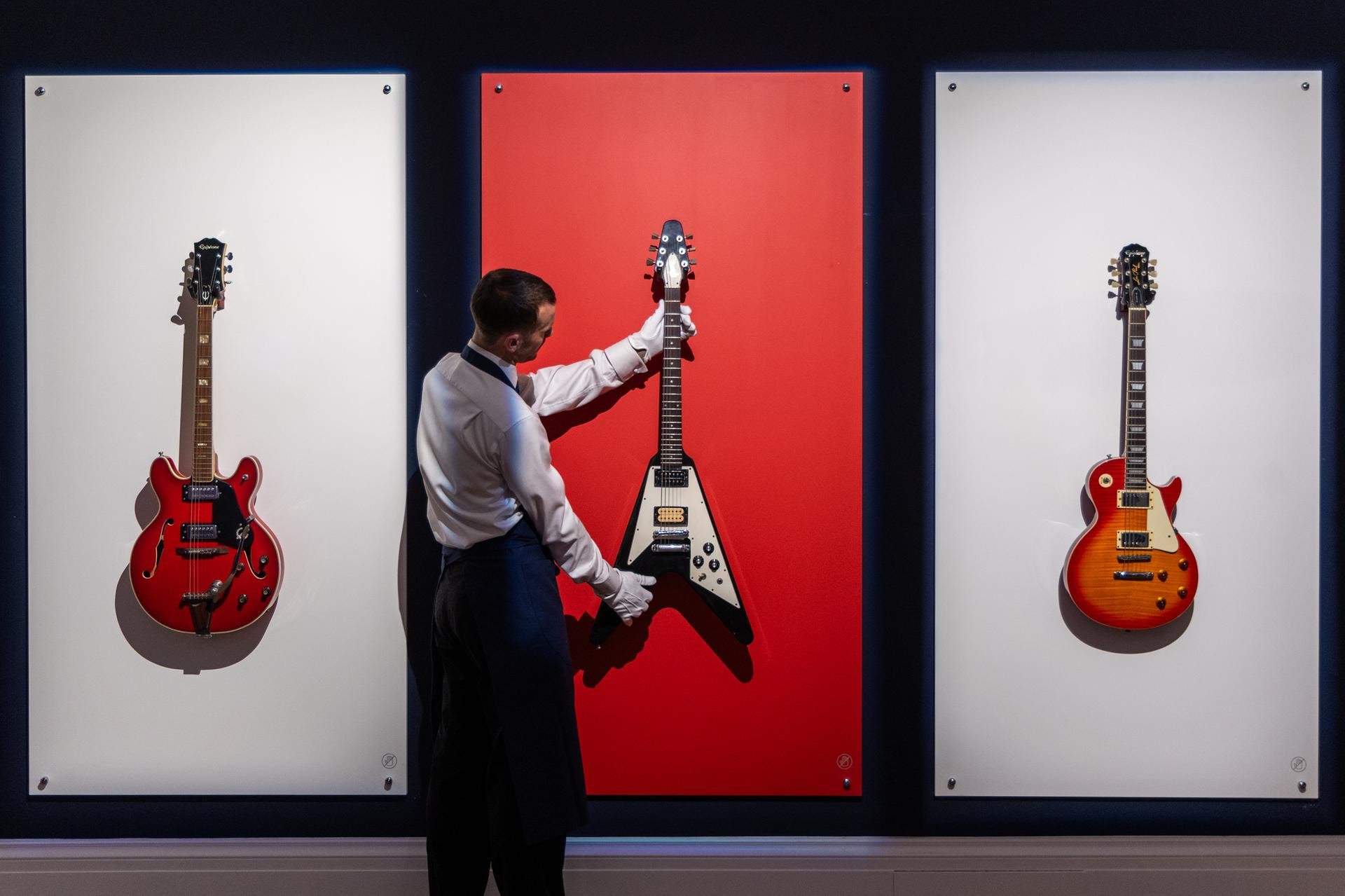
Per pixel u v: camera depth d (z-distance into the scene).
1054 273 2.21
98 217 2.20
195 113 2.20
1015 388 2.21
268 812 2.26
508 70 2.22
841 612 2.23
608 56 2.22
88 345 2.21
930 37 2.22
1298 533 2.23
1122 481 2.14
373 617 2.23
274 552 2.14
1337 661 2.25
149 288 2.21
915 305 2.23
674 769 2.25
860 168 2.20
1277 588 2.23
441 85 2.22
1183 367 2.21
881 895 2.21
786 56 2.23
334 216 2.21
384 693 2.24
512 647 1.79
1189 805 2.26
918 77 2.22
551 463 2.03
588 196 2.20
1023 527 2.22
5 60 2.22
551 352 2.21
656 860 2.21
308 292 2.21
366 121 2.21
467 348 1.85
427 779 2.26
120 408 2.21
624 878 2.21
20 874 2.22
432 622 2.14
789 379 2.21
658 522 2.14
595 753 2.24
